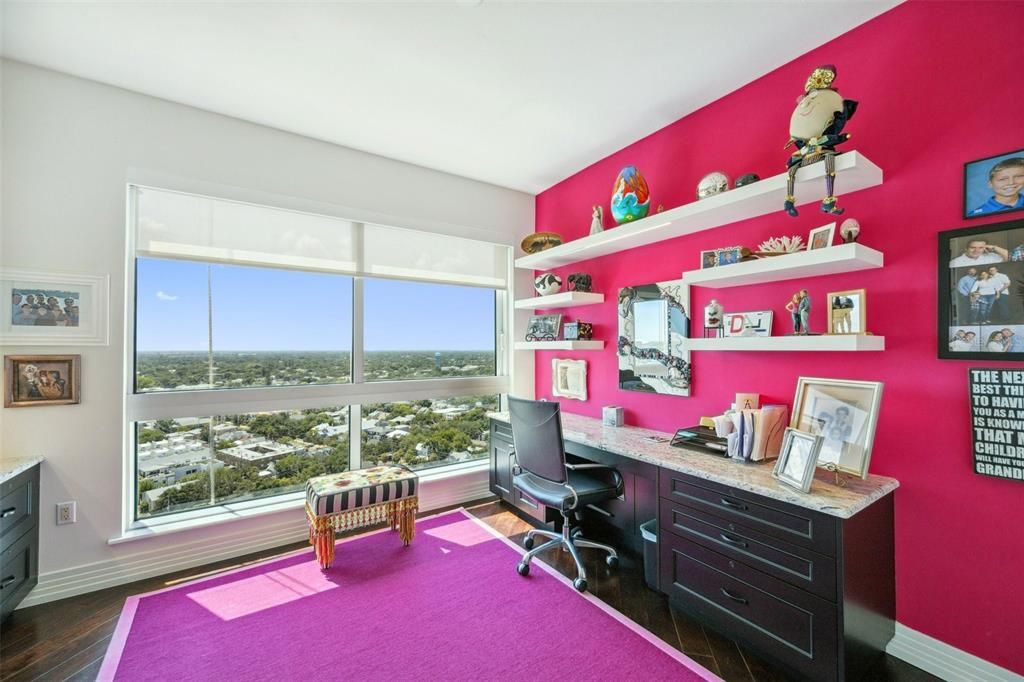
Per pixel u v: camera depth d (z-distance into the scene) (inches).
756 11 70.3
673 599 79.2
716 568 71.6
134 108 92.7
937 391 65.4
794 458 66.3
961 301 62.7
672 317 105.8
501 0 67.7
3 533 71.6
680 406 104.4
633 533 105.4
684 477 76.7
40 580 82.7
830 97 65.6
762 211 85.6
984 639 61.1
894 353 69.7
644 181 104.3
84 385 87.4
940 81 65.3
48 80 85.0
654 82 90.2
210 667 66.5
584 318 134.5
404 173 128.0
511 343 149.9
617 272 123.0
